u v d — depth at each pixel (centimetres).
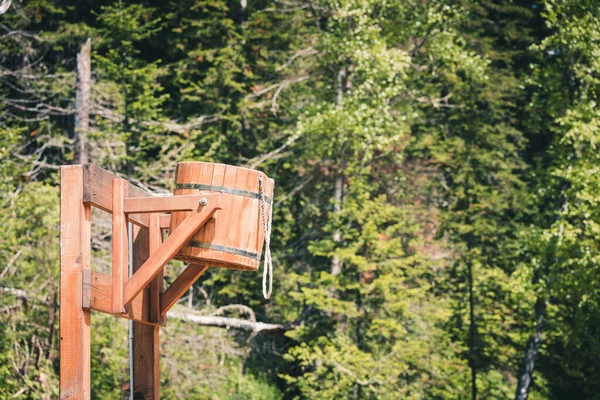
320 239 2484
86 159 2186
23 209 1772
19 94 2597
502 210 2658
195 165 737
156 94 2712
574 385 2764
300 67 2661
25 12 2477
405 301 2102
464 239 2489
